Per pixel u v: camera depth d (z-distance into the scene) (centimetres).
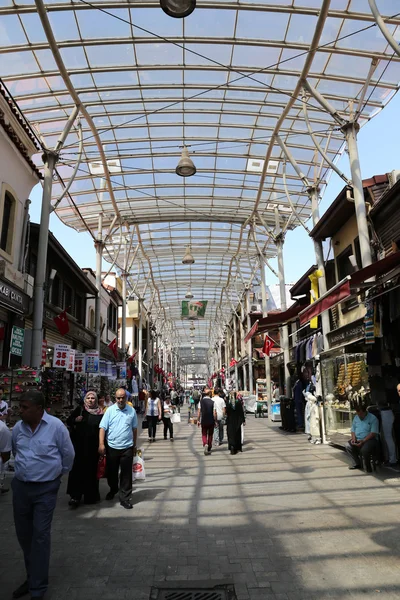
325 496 702
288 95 1512
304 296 2278
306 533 529
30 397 406
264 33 1353
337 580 399
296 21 1307
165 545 498
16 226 1322
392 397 1033
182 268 4194
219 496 721
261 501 683
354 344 1282
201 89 1638
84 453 688
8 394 1085
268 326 1784
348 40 1327
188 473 920
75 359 1803
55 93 1583
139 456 790
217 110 1783
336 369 1284
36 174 1426
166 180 2338
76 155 2053
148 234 3275
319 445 1295
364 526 548
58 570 433
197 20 1312
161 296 5191
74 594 381
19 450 402
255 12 1286
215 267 4203
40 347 1304
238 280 4488
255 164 2192
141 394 2522
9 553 483
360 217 1166
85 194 2381
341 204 1375
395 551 462
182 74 1566
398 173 1295
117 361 2980
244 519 593
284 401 1788
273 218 2714
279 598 368
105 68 1480
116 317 3434
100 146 1952
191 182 2366
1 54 1396
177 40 1367
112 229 2759
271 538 515
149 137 1972
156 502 689
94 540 518
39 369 1280
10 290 1227
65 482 887
